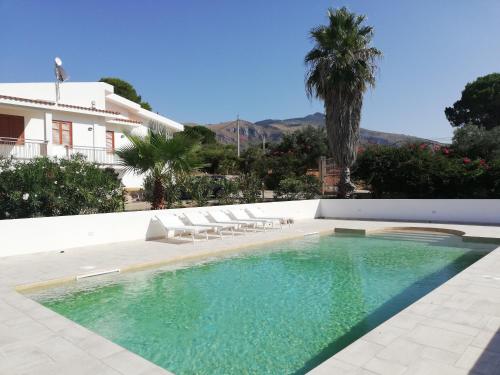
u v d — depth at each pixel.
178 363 4.61
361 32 18.25
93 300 6.99
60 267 8.59
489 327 4.57
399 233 14.32
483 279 6.74
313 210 18.38
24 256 9.77
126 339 5.32
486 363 3.69
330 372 3.54
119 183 14.20
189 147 13.47
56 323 5.04
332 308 6.57
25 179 11.41
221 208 14.72
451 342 4.16
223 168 34.34
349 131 18.34
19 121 19.30
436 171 18.75
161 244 11.45
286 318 6.11
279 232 13.76
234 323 5.90
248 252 11.08
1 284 7.20
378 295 7.25
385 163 19.94
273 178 25.58
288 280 8.33
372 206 17.58
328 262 9.98
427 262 9.89
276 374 4.31
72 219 10.88
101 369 3.76
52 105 19.05
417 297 7.12
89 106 23.84
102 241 11.47
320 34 17.98
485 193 18.09
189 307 6.64
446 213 16.11
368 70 17.73
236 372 4.37
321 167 24.09
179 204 16.06
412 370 3.57
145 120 29.02
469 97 41.34
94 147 20.48
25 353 4.13
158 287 7.80
